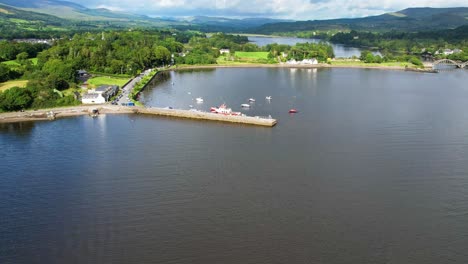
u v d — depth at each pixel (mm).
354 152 166875
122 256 99375
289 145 176375
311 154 164500
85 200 126438
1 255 100375
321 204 122375
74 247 103312
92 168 150625
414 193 129625
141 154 165000
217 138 187000
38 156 163125
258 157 161000
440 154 164750
